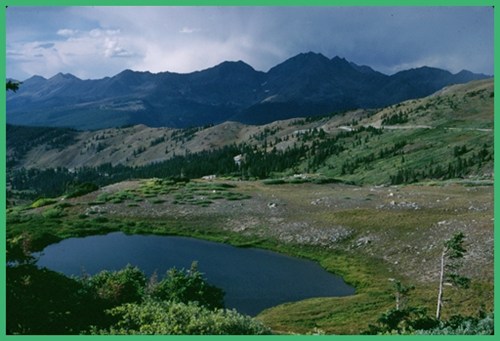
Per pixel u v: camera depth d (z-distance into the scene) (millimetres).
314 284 69750
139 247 92812
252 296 64875
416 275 66688
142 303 30594
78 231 103938
